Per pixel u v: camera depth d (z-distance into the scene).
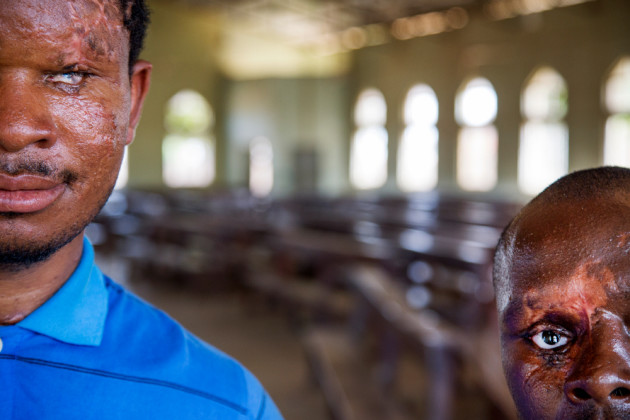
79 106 0.61
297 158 21.16
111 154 0.65
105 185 0.66
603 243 0.42
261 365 5.27
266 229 7.82
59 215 0.60
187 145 21.27
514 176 17.64
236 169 21.55
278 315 6.88
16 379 0.66
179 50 20.67
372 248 6.25
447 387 3.04
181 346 0.79
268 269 7.62
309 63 21.33
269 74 21.02
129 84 0.72
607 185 0.45
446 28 18.69
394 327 3.53
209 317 6.87
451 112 18.84
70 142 0.60
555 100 16.98
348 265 5.95
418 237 7.12
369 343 4.23
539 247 0.44
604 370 0.38
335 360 3.84
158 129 20.55
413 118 19.89
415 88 19.70
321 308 5.68
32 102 0.56
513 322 0.45
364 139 21.14
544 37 16.80
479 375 2.93
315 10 19.05
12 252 0.59
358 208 13.92
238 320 6.73
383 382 3.84
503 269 0.47
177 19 20.52
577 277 0.41
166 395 0.73
